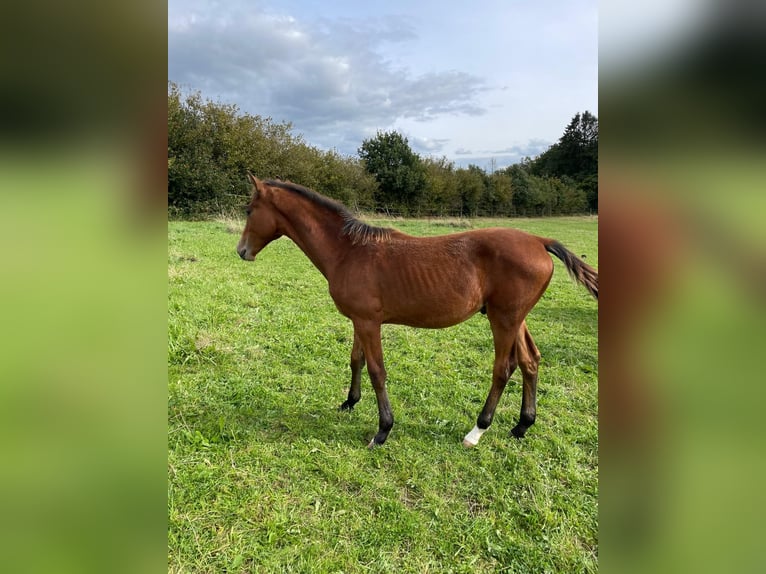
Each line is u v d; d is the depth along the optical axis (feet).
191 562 6.24
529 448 9.44
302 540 6.75
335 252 9.46
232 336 14.07
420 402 11.27
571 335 16.93
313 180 65.26
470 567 6.44
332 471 8.30
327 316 17.02
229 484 7.78
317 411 10.54
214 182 49.85
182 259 24.11
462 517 7.41
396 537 6.89
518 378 12.90
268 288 20.22
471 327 17.35
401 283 8.80
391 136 81.10
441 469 8.64
